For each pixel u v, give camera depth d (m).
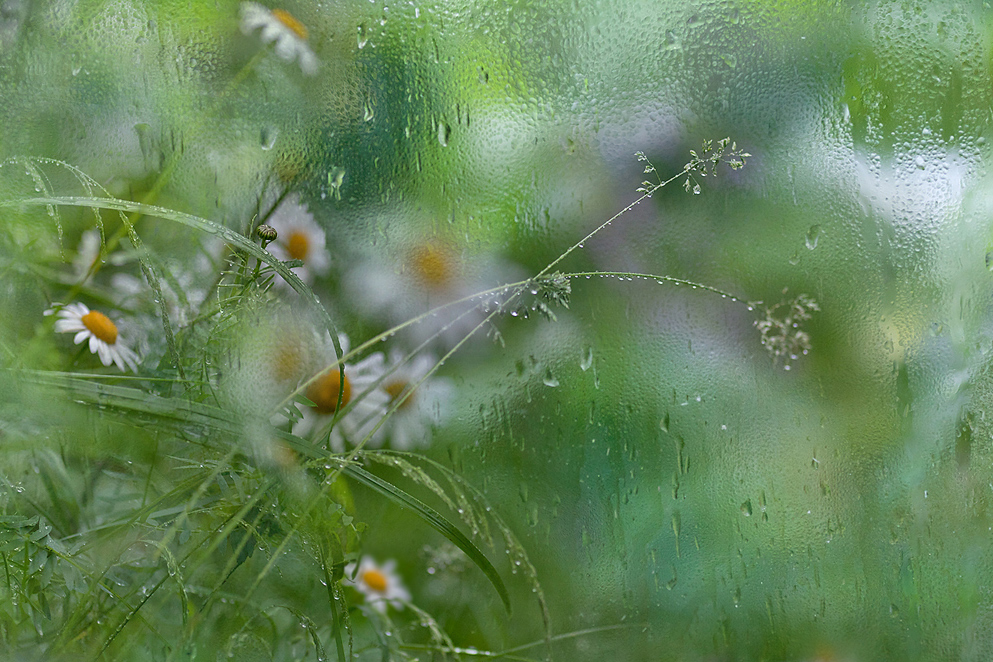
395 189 1.55
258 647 1.31
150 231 1.37
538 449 1.52
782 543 1.50
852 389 1.56
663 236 1.58
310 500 1.28
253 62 1.49
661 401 1.55
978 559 1.49
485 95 1.59
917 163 1.60
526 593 1.45
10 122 1.43
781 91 1.62
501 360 1.52
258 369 1.33
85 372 1.29
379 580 1.42
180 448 1.29
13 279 1.31
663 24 1.61
